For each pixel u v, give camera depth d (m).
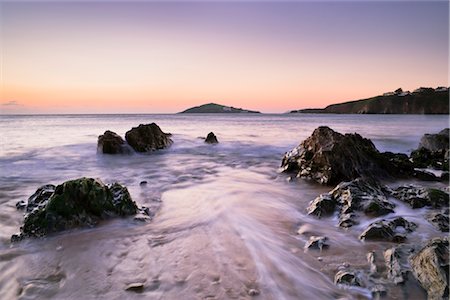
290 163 13.62
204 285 4.80
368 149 13.11
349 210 7.77
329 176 11.42
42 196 8.55
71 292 4.69
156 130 23.00
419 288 4.48
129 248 6.13
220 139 29.67
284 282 4.86
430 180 12.24
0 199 9.95
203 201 9.36
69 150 21.39
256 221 7.58
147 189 11.05
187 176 13.64
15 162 17.38
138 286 4.77
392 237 6.35
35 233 6.62
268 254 5.80
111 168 15.75
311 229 7.07
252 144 25.72
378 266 5.20
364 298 4.43
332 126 53.62
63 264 5.54
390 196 9.16
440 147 20.69
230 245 6.21
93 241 6.46
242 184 11.91
